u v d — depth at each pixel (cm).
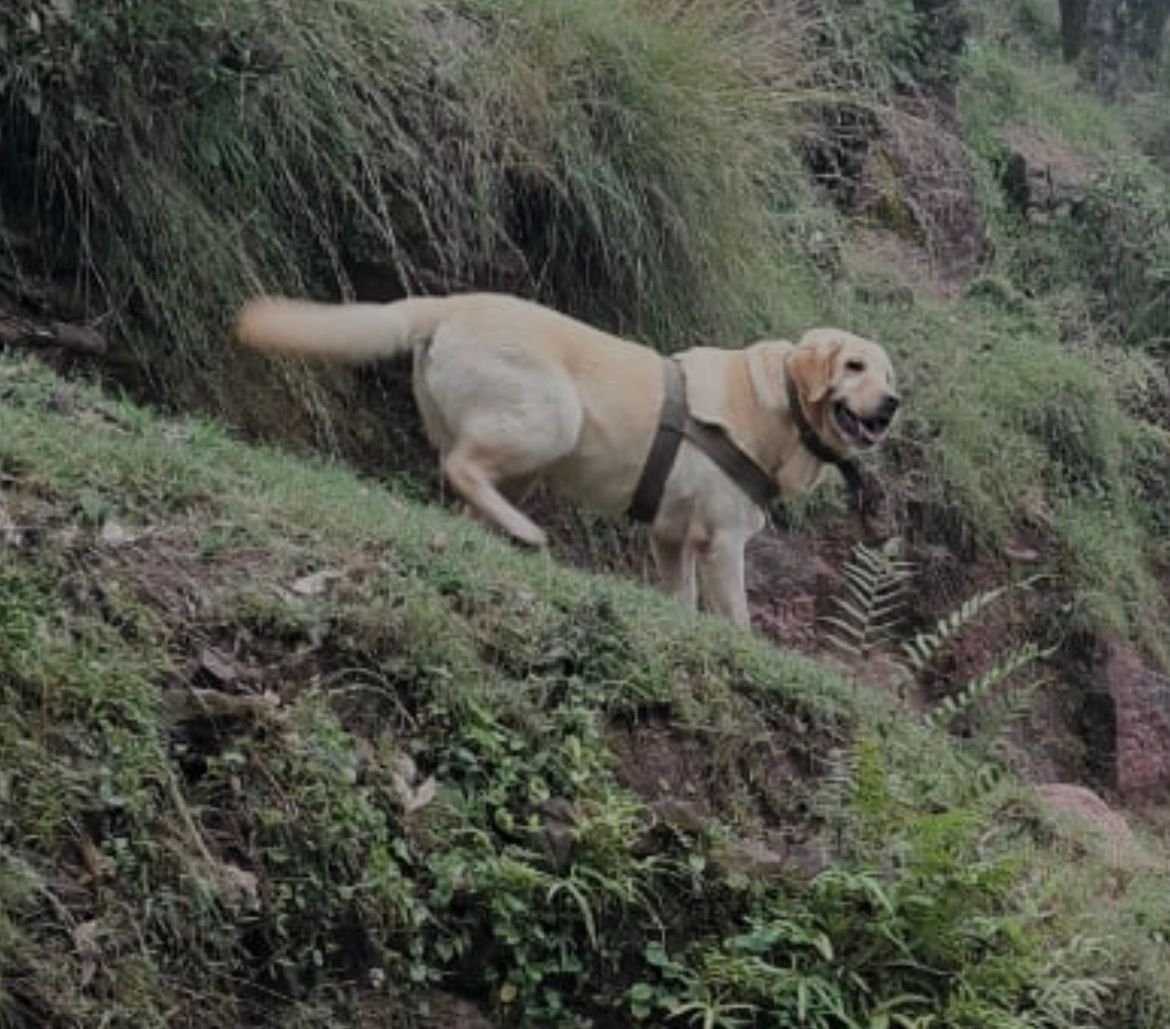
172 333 983
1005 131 1964
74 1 962
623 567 1109
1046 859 834
